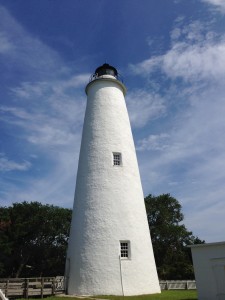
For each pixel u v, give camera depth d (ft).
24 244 135.44
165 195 132.36
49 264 136.15
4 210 136.56
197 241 137.49
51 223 136.67
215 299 40.57
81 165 64.08
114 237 55.16
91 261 53.78
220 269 41.14
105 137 63.77
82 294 51.96
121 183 60.08
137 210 59.36
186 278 111.65
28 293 53.31
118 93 70.18
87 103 70.79
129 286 51.96
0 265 124.77
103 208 57.47
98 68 75.05
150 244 58.85
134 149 67.31
